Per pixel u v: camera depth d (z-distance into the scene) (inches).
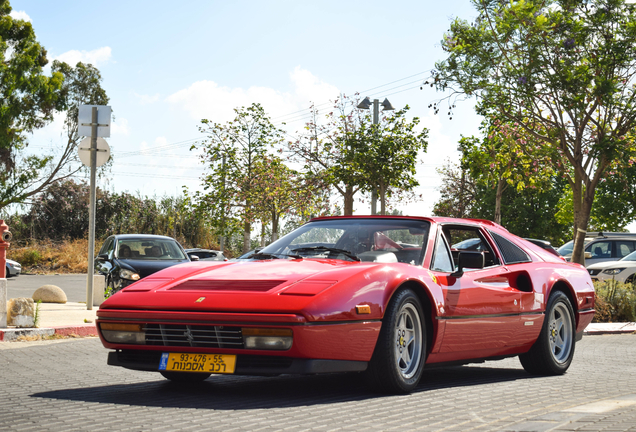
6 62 1501.0
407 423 150.4
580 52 650.2
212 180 1220.5
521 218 1983.3
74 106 1701.5
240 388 205.6
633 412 157.6
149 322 183.5
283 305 172.2
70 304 542.6
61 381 221.6
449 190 1732.3
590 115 661.9
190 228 1550.2
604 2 617.9
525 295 245.8
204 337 178.1
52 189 1635.1
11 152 1560.0
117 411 164.6
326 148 1101.1
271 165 1204.5
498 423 150.1
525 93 647.1
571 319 271.7
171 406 171.9
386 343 187.3
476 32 654.5
